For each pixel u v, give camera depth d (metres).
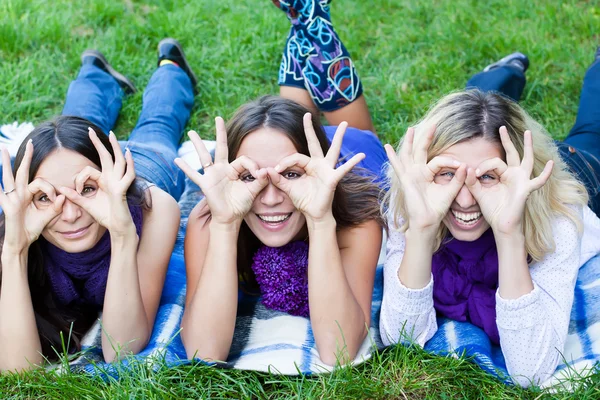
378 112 4.49
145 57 4.92
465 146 2.55
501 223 2.47
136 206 2.84
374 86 4.70
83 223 2.61
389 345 2.75
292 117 2.68
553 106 4.46
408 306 2.64
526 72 4.71
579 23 5.11
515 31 5.05
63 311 2.89
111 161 2.59
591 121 3.88
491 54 4.89
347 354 2.63
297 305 2.94
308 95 3.95
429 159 2.63
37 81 4.66
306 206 2.58
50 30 5.02
